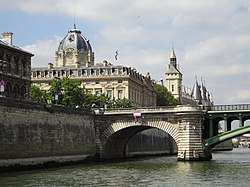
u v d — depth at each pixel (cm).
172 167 8719
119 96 17975
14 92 10850
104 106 13462
